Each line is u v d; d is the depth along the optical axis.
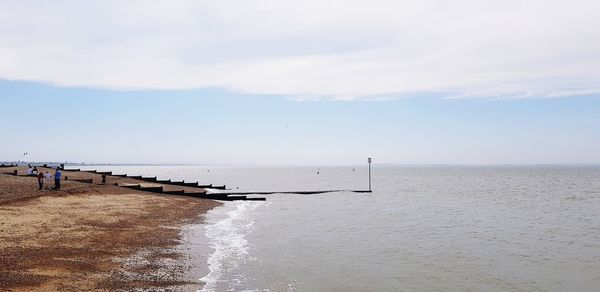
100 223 27.88
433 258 25.19
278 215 44.62
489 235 34.69
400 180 161.62
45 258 18.08
